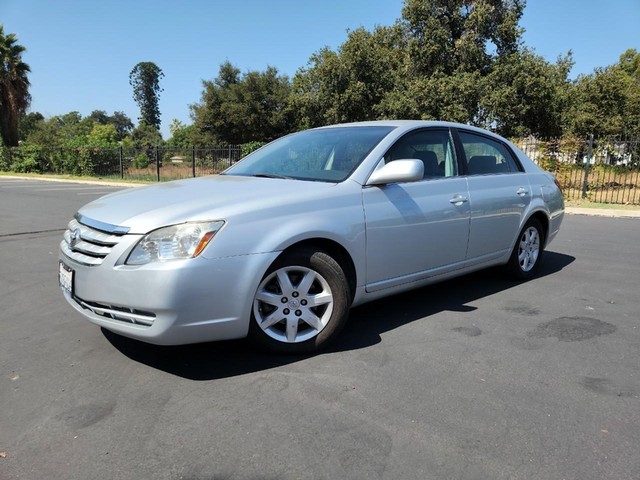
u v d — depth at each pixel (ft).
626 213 40.75
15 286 17.34
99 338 12.48
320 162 13.51
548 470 7.49
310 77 105.70
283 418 8.86
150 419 8.85
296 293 11.19
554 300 15.87
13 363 11.09
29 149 110.52
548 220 18.62
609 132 84.17
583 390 9.95
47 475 7.39
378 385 10.06
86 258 10.35
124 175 93.30
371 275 12.44
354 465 7.60
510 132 80.38
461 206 14.60
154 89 321.73
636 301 15.84
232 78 153.99
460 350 11.84
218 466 7.59
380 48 99.60
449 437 8.30
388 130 13.88
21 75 117.70
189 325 9.80
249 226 10.35
